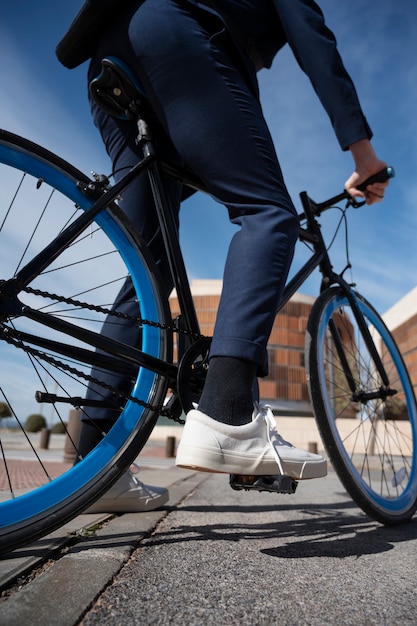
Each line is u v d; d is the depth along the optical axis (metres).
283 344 40.97
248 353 1.01
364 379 1.78
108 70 1.22
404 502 1.60
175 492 2.15
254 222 1.11
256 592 0.78
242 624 0.65
